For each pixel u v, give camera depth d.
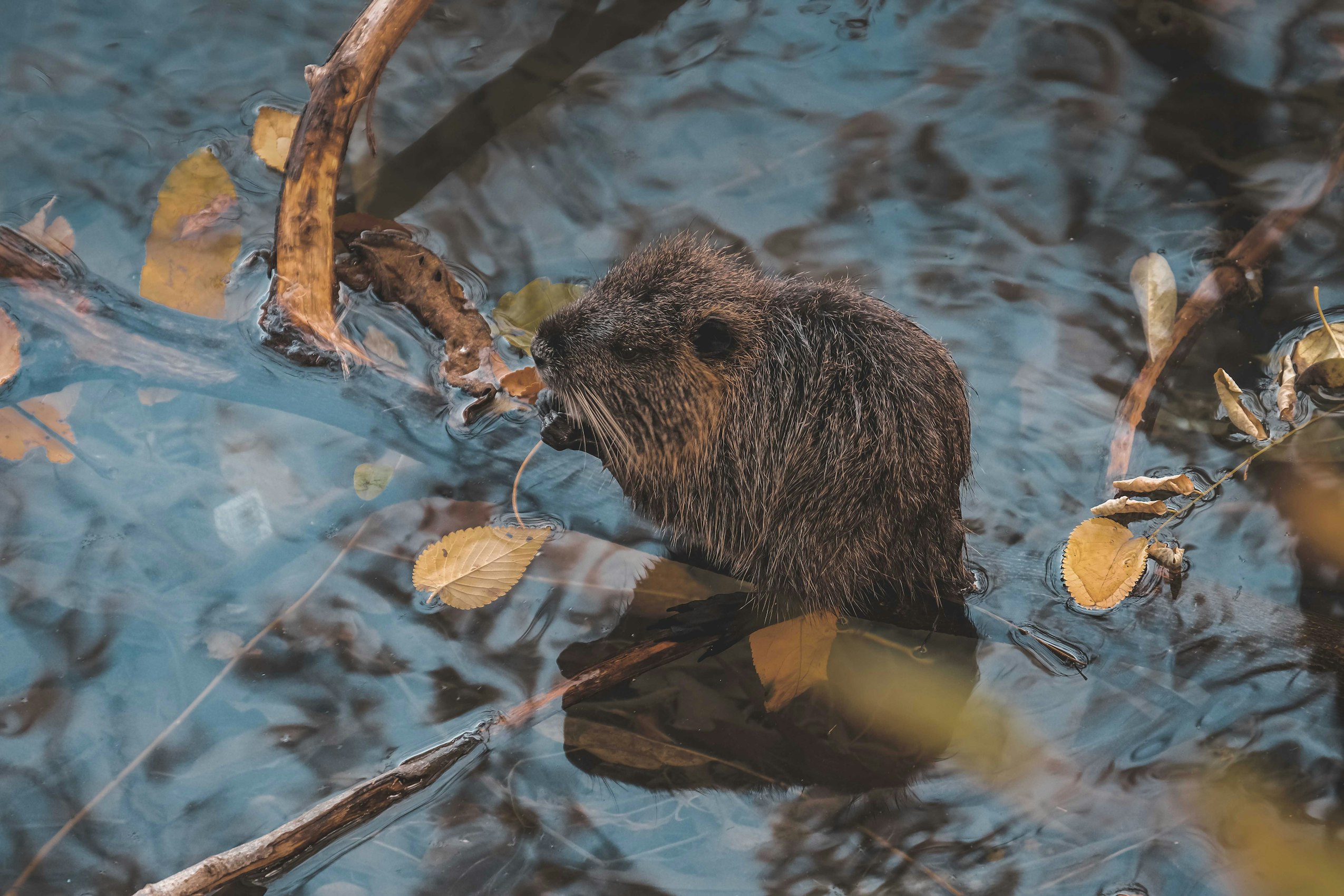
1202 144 8.27
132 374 6.77
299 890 4.72
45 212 7.49
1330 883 4.74
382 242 7.19
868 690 5.73
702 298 6.01
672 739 5.42
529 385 6.96
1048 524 6.43
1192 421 6.86
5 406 6.57
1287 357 7.08
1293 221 7.70
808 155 8.23
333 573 5.98
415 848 4.90
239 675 5.50
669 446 6.18
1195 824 5.03
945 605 6.11
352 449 6.58
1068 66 8.85
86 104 8.28
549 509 6.48
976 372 7.06
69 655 5.50
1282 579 6.12
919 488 5.57
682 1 9.33
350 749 5.21
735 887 4.77
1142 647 5.89
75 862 4.74
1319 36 8.98
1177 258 7.62
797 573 5.98
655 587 6.16
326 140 6.93
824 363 5.68
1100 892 4.75
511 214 7.82
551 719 5.45
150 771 5.09
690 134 8.36
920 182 8.07
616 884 4.77
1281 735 5.42
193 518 6.14
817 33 9.12
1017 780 5.27
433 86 8.65
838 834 5.00
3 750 5.12
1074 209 7.90
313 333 6.84
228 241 7.49
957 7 9.35
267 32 8.91
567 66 8.81
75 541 5.97
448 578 5.89
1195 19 9.14
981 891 4.75
